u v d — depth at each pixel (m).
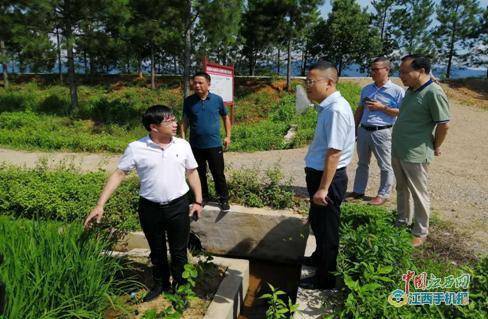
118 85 23.95
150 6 15.29
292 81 22.23
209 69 8.60
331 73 2.85
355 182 5.21
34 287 2.54
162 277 3.35
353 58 30.89
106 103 17.95
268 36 20.48
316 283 3.27
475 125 13.44
